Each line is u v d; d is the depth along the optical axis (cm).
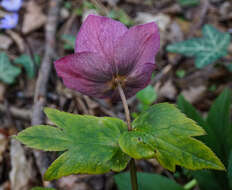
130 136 31
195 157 30
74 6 87
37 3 91
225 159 42
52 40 73
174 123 31
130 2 98
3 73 68
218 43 75
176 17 95
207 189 41
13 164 53
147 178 42
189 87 74
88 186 52
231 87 73
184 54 77
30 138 31
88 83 33
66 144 31
